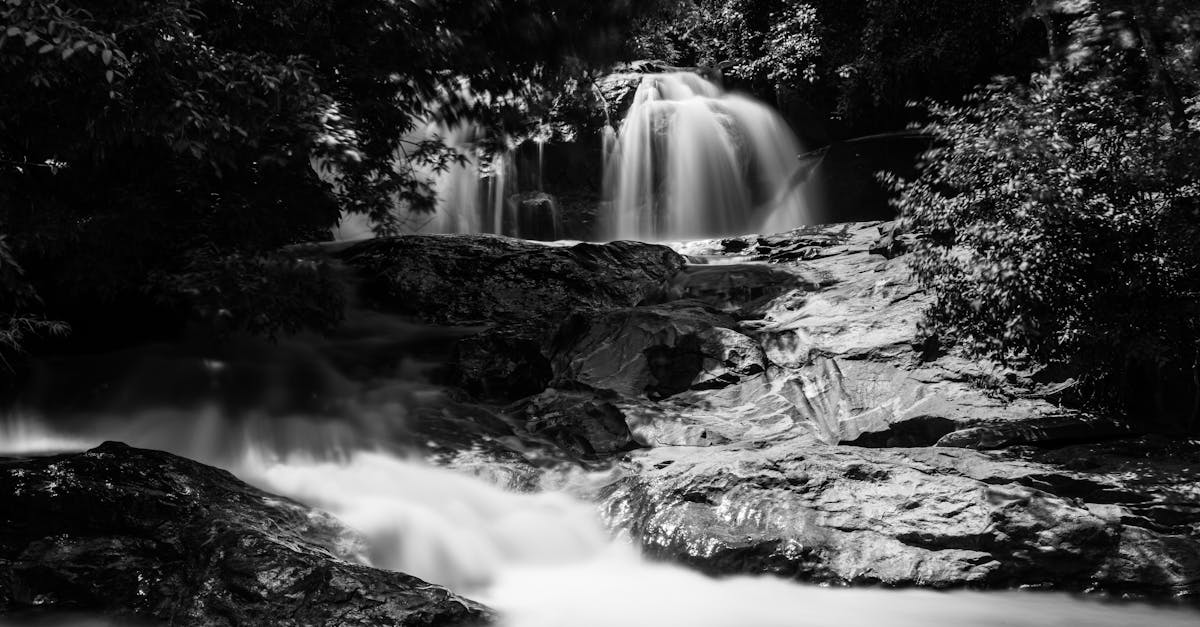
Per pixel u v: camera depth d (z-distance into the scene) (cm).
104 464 721
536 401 1116
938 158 993
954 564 762
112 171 1014
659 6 1298
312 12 963
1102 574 754
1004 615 710
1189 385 935
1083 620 701
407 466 926
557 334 1227
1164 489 820
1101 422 927
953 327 962
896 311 1150
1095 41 1073
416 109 1166
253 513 712
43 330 1240
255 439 1002
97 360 1265
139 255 1067
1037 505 787
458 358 1252
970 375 1004
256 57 850
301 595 621
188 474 741
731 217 2238
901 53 2106
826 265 1375
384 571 650
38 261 1122
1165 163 884
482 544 799
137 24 737
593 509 870
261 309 1073
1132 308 892
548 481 920
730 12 2459
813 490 825
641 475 884
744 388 1080
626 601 731
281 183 1075
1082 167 895
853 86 2198
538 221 2136
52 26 665
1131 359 923
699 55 2673
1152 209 886
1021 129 912
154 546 678
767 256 1535
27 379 1189
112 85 764
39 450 966
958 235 941
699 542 795
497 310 1390
